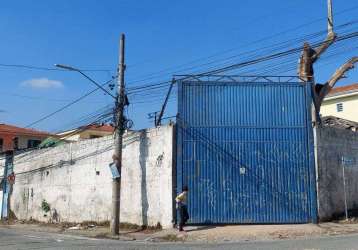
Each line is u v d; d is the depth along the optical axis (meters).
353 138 26.25
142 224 24.70
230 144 22.98
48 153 34.62
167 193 23.22
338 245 15.28
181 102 23.20
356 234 19.59
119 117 23.53
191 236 20.27
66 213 31.52
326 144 24.00
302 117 23.25
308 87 23.42
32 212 36.22
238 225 22.38
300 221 22.62
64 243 18.16
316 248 14.67
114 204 22.89
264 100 23.22
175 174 23.12
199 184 22.73
